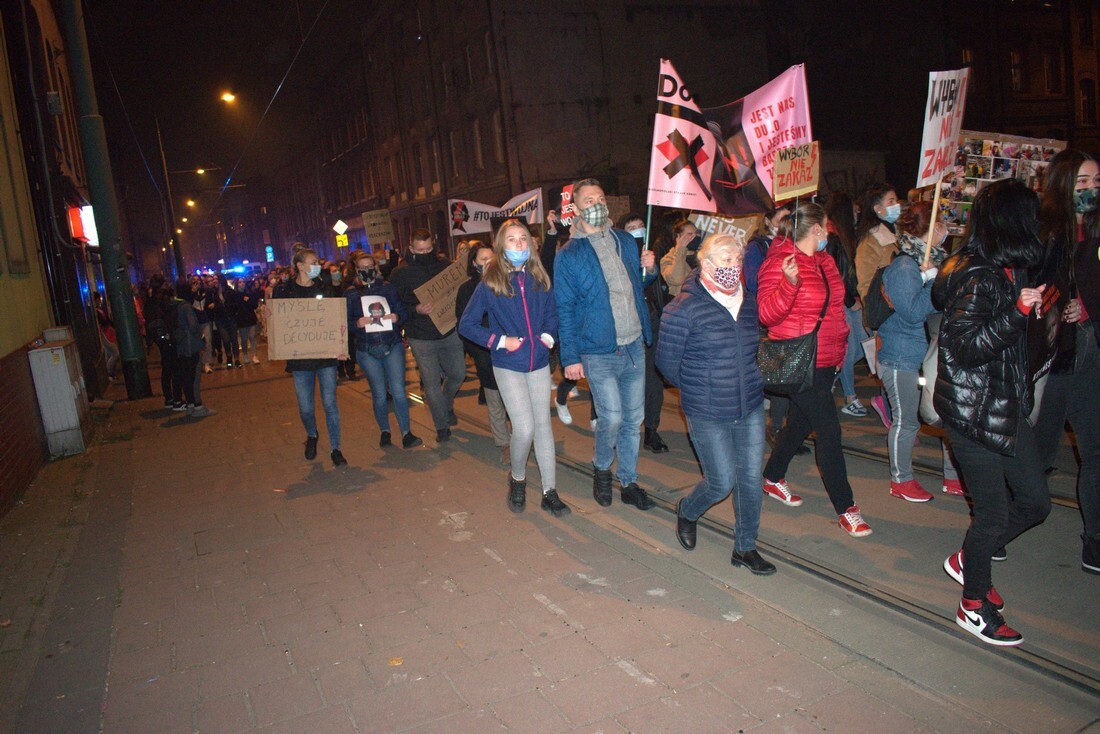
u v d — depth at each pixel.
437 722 3.00
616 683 3.16
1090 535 3.71
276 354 6.70
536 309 4.99
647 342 5.08
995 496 3.17
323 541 5.06
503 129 23.62
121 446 8.66
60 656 3.77
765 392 4.18
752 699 2.98
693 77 24.88
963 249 3.20
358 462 7.02
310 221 54.56
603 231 4.86
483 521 5.18
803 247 4.11
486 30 24.08
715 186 5.45
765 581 3.95
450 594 4.11
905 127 27.98
